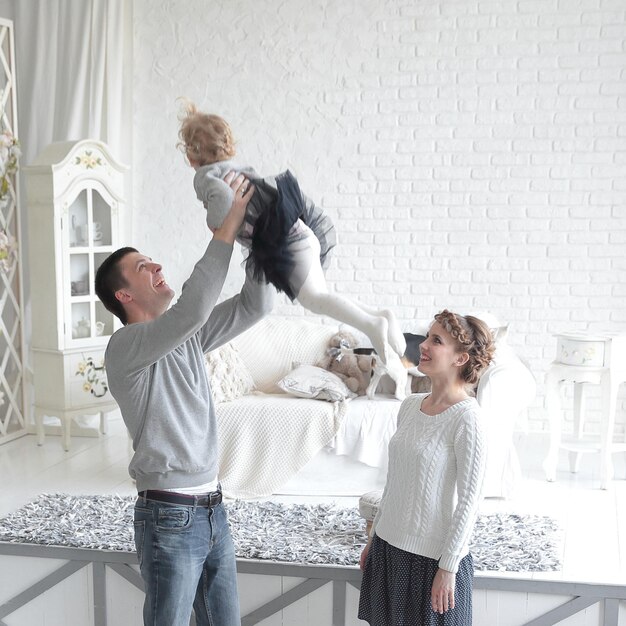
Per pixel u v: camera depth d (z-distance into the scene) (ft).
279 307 18.62
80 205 16.76
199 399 7.61
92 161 16.78
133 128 18.88
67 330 16.51
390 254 18.15
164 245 19.12
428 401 8.46
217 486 7.86
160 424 7.38
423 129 17.75
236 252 18.76
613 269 17.37
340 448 13.74
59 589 10.94
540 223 17.53
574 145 17.24
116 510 12.42
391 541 8.28
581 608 9.80
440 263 17.97
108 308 8.01
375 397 14.64
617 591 9.71
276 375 15.71
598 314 17.51
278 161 18.35
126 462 15.66
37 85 18.35
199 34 18.42
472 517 7.84
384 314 8.00
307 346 15.85
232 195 6.96
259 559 10.44
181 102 18.61
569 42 17.03
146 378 7.34
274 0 18.03
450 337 8.23
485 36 17.31
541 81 17.22
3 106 16.75
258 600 10.46
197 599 7.98
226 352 14.80
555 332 17.66
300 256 7.22
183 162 18.79
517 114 17.38
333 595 10.29
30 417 18.30
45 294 16.49
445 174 17.76
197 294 6.82
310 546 10.78
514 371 13.56
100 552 10.73
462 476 7.91
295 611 10.40
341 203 18.22
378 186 18.04
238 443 13.67
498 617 10.00
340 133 18.07
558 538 11.37
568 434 17.71
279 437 13.69
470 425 7.98
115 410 17.87
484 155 17.58
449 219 17.85
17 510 12.44
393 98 17.79
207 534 7.59
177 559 7.36
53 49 18.30
